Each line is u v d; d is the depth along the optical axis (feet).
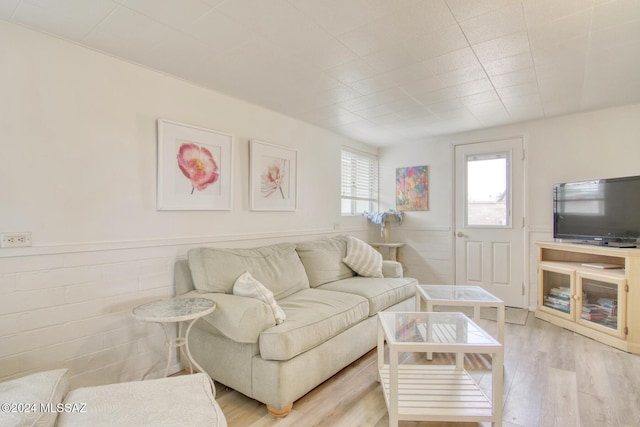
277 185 11.10
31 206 6.06
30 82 6.06
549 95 9.93
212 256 8.04
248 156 10.19
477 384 7.29
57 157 6.37
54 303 6.31
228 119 9.57
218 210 9.23
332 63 7.66
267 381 6.26
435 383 6.78
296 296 8.95
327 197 13.66
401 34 6.45
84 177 6.72
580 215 11.04
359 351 8.39
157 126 7.88
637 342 8.89
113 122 7.15
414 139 15.33
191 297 7.18
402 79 8.60
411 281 11.42
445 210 14.92
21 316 5.93
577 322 10.48
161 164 7.88
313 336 6.77
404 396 6.24
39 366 6.12
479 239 14.11
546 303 11.86
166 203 7.97
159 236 7.94
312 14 5.79
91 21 5.88
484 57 7.43
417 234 15.66
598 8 5.66
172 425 3.65
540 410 6.34
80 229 6.65
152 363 7.67
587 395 6.86
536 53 7.25
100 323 6.90
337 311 7.77
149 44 6.72
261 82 8.70
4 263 5.77
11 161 5.85
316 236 13.03
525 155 12.94
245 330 6.23
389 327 6.61
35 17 5.73
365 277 11.56
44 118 6.21
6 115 5.80
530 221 12.92
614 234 10.12
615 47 7.00
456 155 14.61
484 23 6.10
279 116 11.34
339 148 14.39
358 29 6.28
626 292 9.08
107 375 6.98
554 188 11.94
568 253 11.91
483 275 14.01
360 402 6.74
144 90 7.69
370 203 16.71
